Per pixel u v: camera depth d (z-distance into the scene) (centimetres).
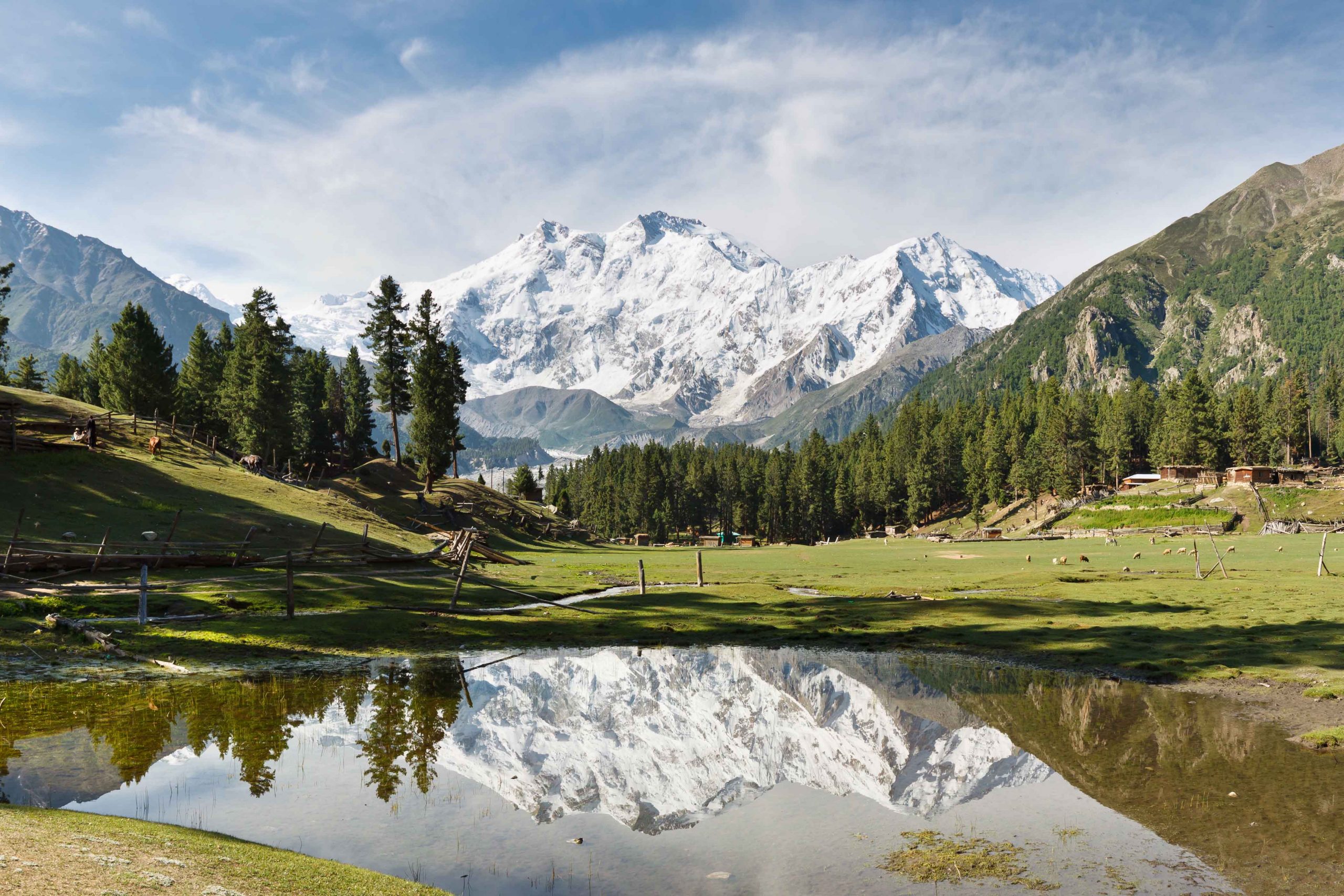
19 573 3659
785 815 1462
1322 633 3378
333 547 5281
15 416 6575
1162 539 12850
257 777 1638
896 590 5709
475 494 13275
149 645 2983
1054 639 3512
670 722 2166
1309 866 1202
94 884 853
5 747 1811
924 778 1688
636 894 1098
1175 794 1543
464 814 1451
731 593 5547
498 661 3078
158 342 11956
